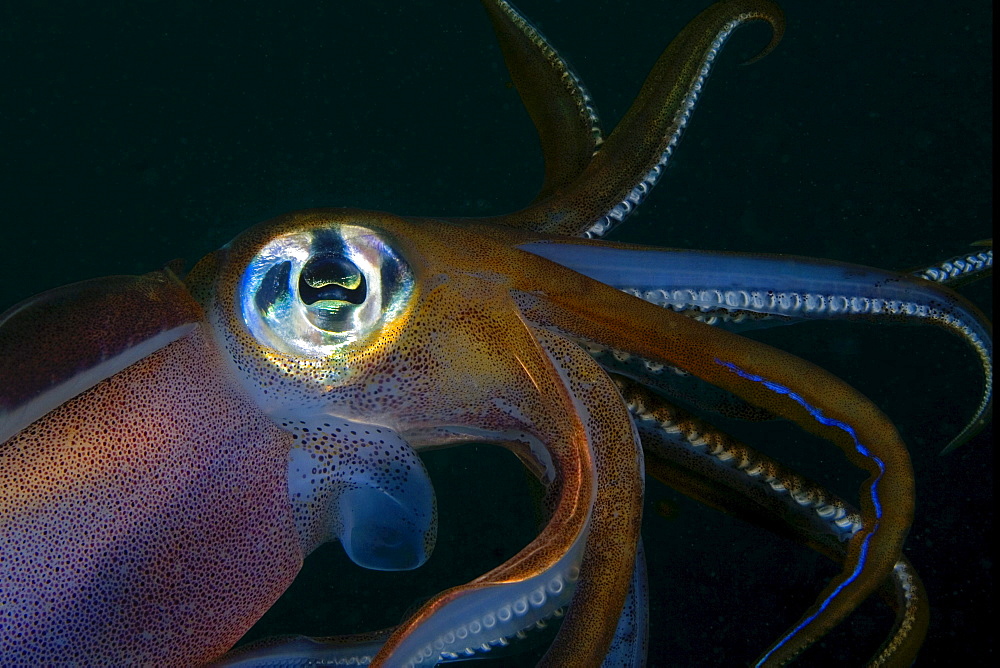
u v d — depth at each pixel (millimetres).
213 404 466
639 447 471
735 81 3193
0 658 452
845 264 489
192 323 466
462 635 456
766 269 488
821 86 3072
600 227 517
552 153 540
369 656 487
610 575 462
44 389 447
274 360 469
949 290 491
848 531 496
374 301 470
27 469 455
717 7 530
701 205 2475
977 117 2582
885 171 2396
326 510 474
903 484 463
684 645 961
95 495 457
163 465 461
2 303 3348
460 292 473
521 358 473
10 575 453
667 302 488
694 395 491
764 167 2605
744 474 497
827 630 465
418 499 477
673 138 523
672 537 1108
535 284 475
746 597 1001
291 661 485
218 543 464
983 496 1029
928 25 3576
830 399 465
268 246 468
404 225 474
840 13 3971
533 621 460
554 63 541
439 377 474
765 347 469
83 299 455
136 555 458
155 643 460
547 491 478
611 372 487
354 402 473
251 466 467
